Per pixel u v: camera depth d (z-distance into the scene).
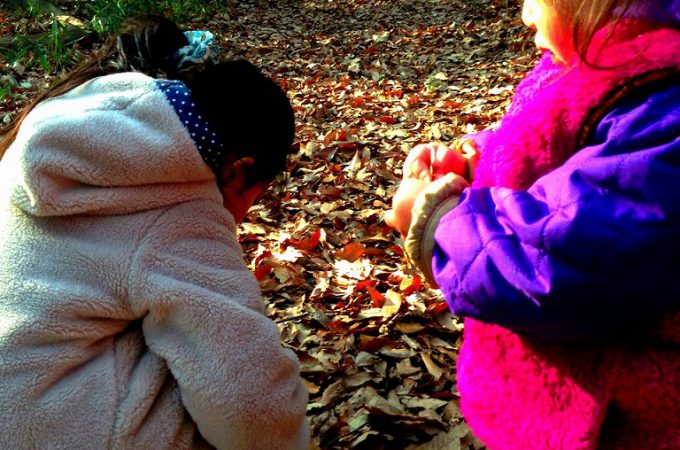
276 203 3.76
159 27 1.56
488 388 1.23
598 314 0.99
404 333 2.56
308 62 7.83
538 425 1.14
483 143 1.44
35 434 1.28
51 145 1.31
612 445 1.13
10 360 1.30
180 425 1.39
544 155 1.10
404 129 4.96
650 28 1.06
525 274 1.00
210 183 1.46
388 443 2.05
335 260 3.16
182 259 1.38
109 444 1.31
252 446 1.38
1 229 1.40
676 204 0.93
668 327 1.04
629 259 0.94
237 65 1.46
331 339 2.57
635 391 1.06
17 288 1.34
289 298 2.87
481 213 1.07
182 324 1.36
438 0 11.09
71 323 1.33
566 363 1.11
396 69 7.05
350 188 3.97
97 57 1.59
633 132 0.98
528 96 1.24
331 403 2.23
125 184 1.34
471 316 1.09
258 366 1.36
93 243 1.36
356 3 11.80
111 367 1.37
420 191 1.24
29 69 6.87
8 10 8.86
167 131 1.34
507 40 7.43
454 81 6.22
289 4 11.95
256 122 1.44
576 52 1.07
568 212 0.97
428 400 2.19
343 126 5.11
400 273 2.97
